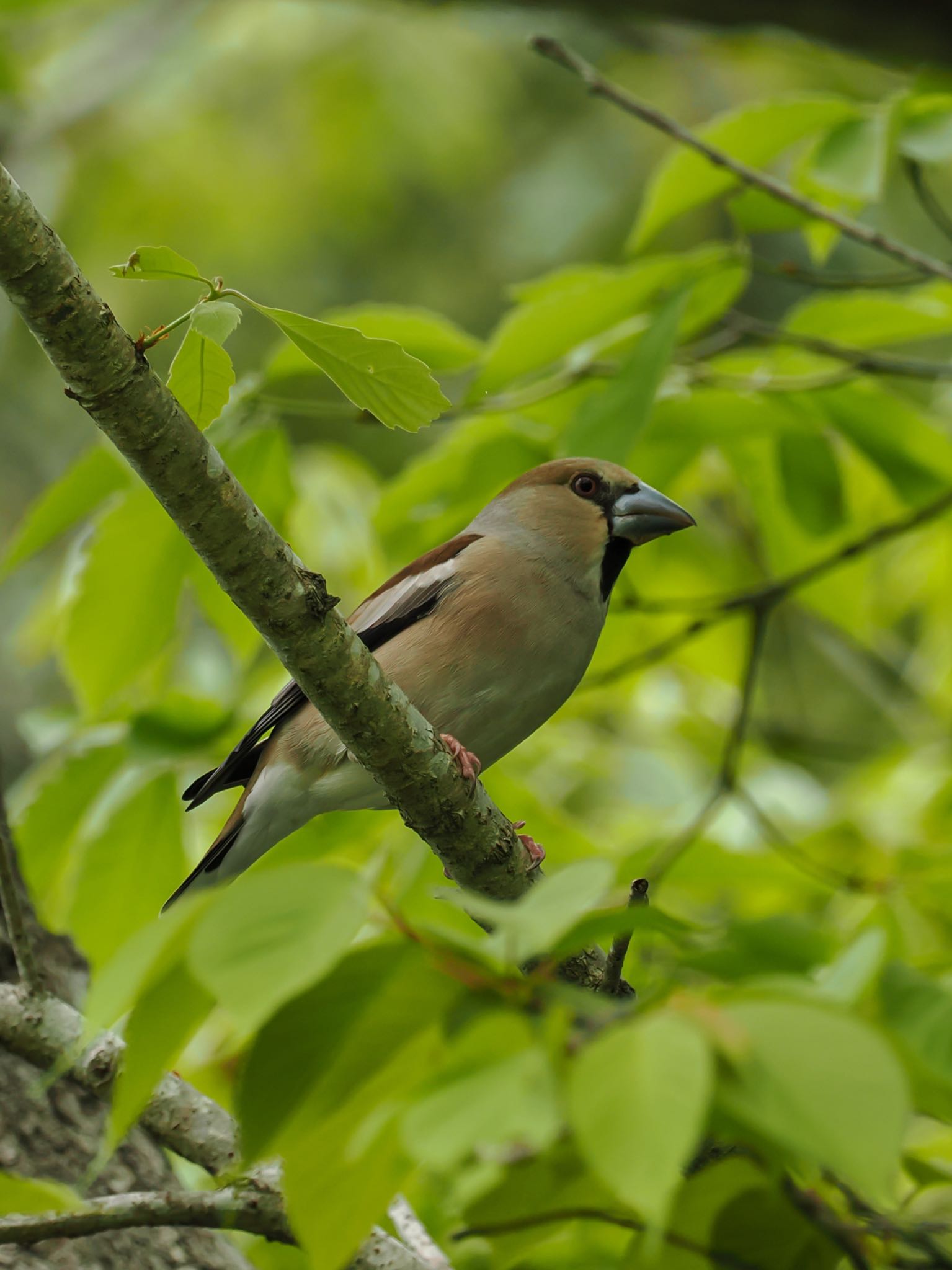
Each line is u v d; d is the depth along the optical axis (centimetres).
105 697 855
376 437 1878
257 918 326
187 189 1991
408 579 882
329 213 2023
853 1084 299
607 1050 300
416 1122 308
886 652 1485
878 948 499
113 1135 355
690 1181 507
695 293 843
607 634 1153
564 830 948
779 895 995
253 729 814
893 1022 455
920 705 1391
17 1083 686
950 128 762
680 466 973
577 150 1994
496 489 962
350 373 493
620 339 866
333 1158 379
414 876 828
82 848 840
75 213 1972
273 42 1981
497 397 891
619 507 898
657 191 833
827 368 946
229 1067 782
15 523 1916
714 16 813
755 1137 378
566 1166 521
